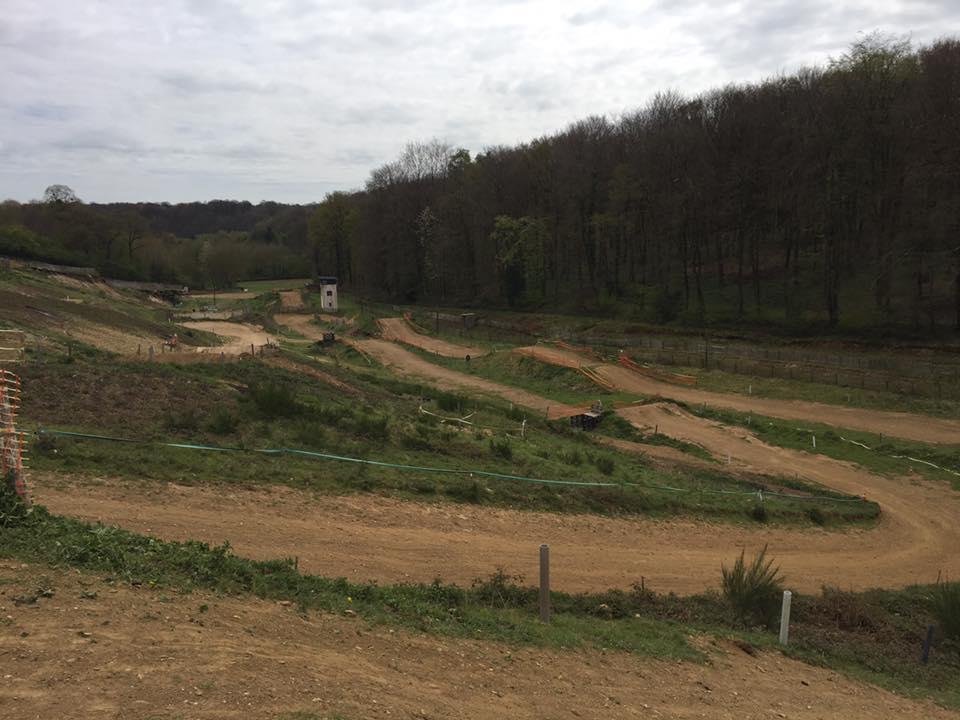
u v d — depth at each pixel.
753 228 65.38
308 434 19.02
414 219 106.62
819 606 14.21
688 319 66.50
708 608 12.72
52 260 91.50
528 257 86.00
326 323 85.69
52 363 22.17
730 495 23.80
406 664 7.04
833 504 25.52
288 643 6.77
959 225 47.94
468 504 16.95
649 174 72.69
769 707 8.36
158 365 24.44
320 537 13.07
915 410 40.53
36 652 5.41
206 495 13.87
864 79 57.72
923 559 20.88
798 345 55.72
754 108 66.62
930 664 12.33
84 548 8.01
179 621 6.65
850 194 59.50
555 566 14.35
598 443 32.34
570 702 7.12
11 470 9.27
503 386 50.62
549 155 90.31
